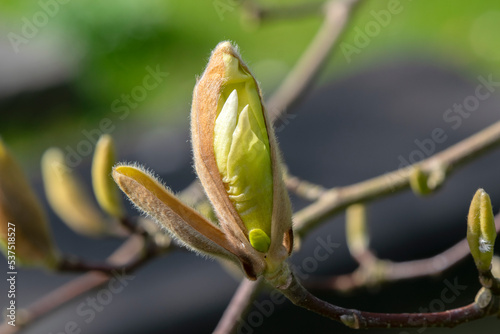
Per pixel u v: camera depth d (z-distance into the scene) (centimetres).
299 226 32
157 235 30
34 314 32
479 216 23
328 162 63
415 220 55
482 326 55
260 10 43
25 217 29
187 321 52
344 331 53
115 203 30
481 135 32
